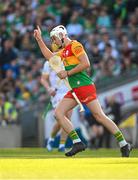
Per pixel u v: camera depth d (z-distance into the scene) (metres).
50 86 34.62
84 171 18.34
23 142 46.78
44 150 38.56
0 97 49.28
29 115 46.78
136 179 16.31
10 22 58.53
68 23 57.09
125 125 42.72
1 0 61.28
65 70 24.41
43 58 54.66
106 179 16.20
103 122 24.75
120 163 21.34
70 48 24.38
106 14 56.47
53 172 18.08
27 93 52.22
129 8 56.38
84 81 24.44
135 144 42.22
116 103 45.34
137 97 46.59
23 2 59.78
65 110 24.66
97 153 33.56
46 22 57.06
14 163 21.52
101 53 51.31
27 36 56.69
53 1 58.66
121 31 53.31
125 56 51.75
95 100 24.58
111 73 50.19
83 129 44.06
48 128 45.69
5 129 46.53
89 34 53.38
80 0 57.84
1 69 54.97
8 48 55.34
